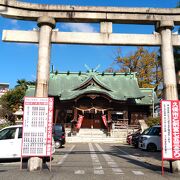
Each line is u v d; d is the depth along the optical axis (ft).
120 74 160.97
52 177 31.73
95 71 145.69
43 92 37.86
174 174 34.88
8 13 39.01
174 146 35.63
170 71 38.91
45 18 39.11
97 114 141.49
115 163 45.75
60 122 141.18
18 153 48.16
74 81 156.87
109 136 123.44
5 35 39.47
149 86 169.89
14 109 167.94
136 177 32.58
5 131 49.47
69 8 39.73
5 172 34.88
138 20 40.50
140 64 177.68
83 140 117.19
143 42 40.11
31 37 39.81
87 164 44.04
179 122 36.09
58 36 39.81
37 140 36.27
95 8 40.01
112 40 39.96
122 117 142.82
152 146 69.72
